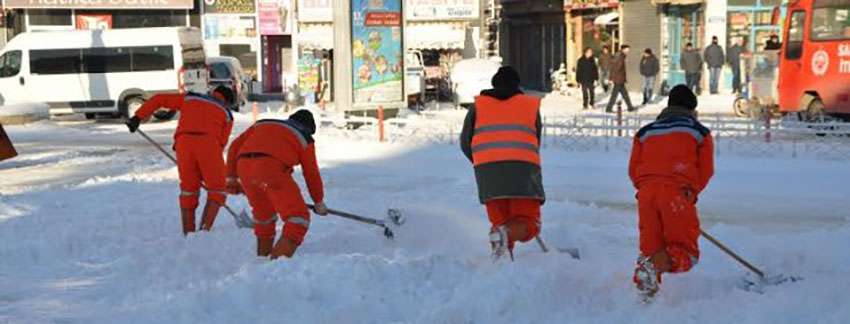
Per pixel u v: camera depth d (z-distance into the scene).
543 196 11.16
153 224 14.91
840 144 24.89
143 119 14.23
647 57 42.84
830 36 28.91
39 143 30.92
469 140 11.39
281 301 9.66
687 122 10.04
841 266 11.51
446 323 9.01
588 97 42.03
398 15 31.66
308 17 46.56
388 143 27.42
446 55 48.62
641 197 9.95
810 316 8.86
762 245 12.63
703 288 9.97
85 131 35.09
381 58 31.47
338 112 31.17
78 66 39.91
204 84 41.56
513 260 10.85
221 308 9.57
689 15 47.66
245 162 12.01
